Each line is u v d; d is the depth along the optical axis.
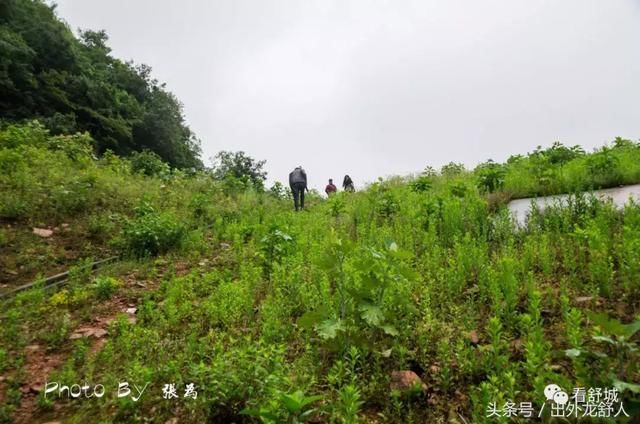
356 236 7.43
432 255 5.26
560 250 4.84
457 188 8.90
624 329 2.17
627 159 9.84
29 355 3.89
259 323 4.16
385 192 10.23
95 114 34.72
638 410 2.07
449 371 2.89
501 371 2.74
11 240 7.00
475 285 4.19
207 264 6.89
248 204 12.97
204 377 2.96
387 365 3.12
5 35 28.53
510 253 4.63
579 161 10.96
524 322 3.10
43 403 3.08
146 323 4.54
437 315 3.78
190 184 13.96
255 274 5.47
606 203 5.73
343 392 2.61
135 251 7.32
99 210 9.12
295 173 14.33
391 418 2.61
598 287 3.65
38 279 5.61
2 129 14.07
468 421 2.50
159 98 54.78
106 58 53.38
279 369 2.89
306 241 6.91
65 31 39.81
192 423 2.77
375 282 3.25
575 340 2.53
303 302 4.41
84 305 5.13
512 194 9.10
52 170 10.16
